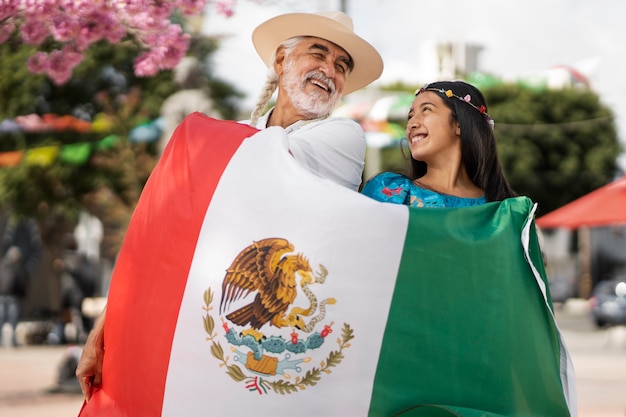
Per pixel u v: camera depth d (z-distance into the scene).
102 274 28.98
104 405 4.02
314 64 4.59
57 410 10.73
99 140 19.09
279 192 3.83
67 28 5.91
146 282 3.94
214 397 3.73
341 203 3.78
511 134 34.50
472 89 4.33
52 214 22.72
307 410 3.69
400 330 3.73
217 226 3.85
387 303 3.73
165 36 6.45
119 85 19.23
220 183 3.91
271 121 4.71
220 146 4.01
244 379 3.72
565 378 3.92
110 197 19.33
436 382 3.73
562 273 44.22
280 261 3.74
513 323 3.81
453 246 3.80
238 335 3.73
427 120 4.30
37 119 18.86
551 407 3.86
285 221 3.78
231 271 3.78
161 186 4.06
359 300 3.72
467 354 3.74
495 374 3.76
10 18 5.83
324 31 4.60
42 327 19.39
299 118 4.64
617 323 24.23
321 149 4.25
